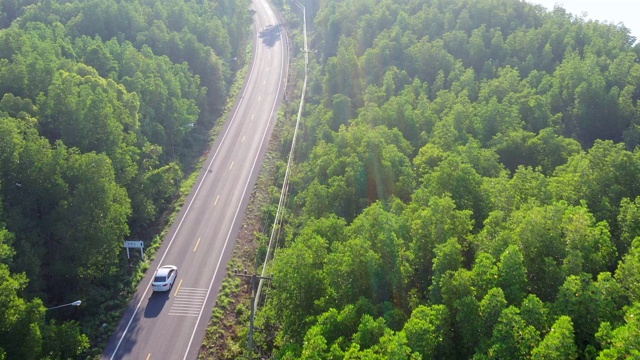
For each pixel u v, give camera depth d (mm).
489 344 35000
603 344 33656
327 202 66000
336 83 107000
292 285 45469
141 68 95562
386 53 110312
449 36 114875
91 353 55719
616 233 49500
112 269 63500
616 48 104625
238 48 151125
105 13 113062
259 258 71688
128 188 74438
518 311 34812
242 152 102500
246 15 166000
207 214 82188
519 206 51250
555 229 42750
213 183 91188
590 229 42656
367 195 66250
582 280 37906
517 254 39250
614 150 58344
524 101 85062
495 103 80125
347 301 43594
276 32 177250
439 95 91938
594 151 57969
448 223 46719
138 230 76500
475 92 96500
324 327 40031
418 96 95250
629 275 37906
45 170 59094
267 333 55938
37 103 69625
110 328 59250
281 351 42500
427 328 35750
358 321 40750
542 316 35406
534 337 33500
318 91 122312
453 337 38906
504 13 125312
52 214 59125
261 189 90125
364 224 50219
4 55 80688
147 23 122250
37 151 58969
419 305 41125
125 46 100312
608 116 87188
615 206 52375
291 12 195750
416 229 47438
